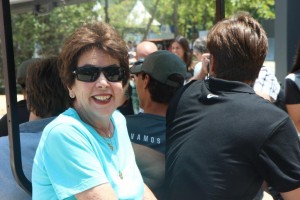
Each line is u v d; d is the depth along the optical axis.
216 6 2.89
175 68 2.37
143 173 2.02
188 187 1.76
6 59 1.86
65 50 1.63
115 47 1.60
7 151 2.09
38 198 1.56
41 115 2.26
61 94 2.23
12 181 2.04
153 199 1.80
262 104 1.69
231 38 1.79
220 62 1.83
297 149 1.63
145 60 2.45
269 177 1.63
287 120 1.64
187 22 14.52
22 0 3.73
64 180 1.48
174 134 1.90
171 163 1.87
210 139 1.72
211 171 1.69
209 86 1.86
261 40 1.80
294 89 2.97
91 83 1.59
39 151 1.55
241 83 1.78
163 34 14.23
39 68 2.22
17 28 13.38
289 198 1.63
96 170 1.49
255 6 12.48
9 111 1.87
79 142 1.50
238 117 1.68
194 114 1.84
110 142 1.65
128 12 13.63
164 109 2.40
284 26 6.08
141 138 2.30
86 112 1.62
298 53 3.06
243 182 1.67
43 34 13.32
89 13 12.67
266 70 3.27
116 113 1.81
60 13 12.80
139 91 2.46
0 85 8.20
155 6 14.45
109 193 1.48
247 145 1.63
